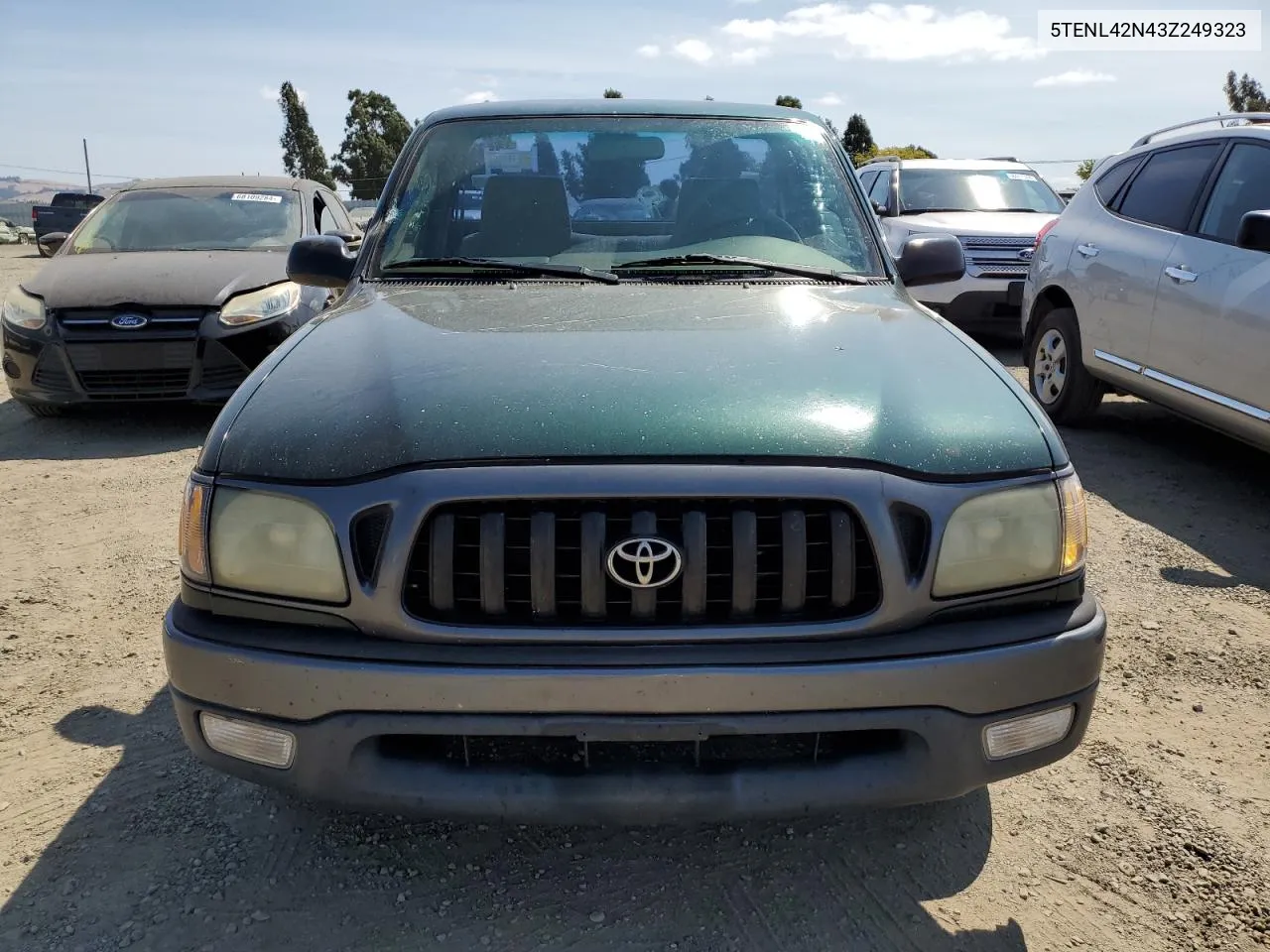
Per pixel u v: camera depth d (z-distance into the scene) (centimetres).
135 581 390
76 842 233
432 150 325
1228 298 457
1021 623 189
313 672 179
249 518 185
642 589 178
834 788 185
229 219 730
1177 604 371
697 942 204
